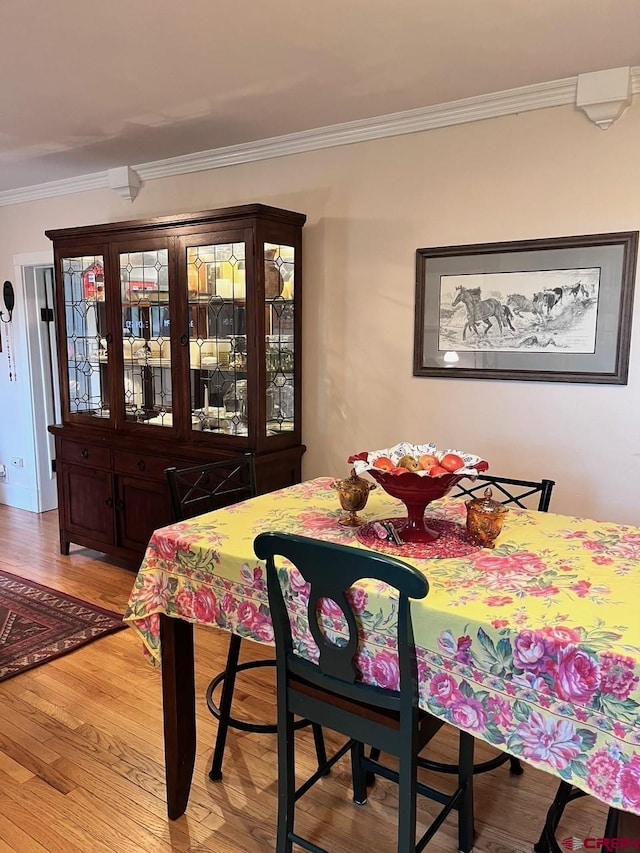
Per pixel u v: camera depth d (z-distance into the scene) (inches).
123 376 146.9
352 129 122.0
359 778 77.1
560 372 107.0
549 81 100.9
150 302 140.1
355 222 125.9
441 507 82.0
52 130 125.5
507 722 49.5
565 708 46.8
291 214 125.5
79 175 165.2
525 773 84.0
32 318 193.6
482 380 115.0
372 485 77.7
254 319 122.3
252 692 101.3
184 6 77.0
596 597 54.0
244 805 77.7
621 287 100.7
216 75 98.3
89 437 150.5
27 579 146.0
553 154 104.6
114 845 71.3
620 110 98.0
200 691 101.4
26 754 86.3
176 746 73.1
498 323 112.0
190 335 133.6
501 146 109.0
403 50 89.9
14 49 89.0
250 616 64.4
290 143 130.3
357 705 57.4
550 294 106.7
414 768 54.6
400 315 122.7
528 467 112.3
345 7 77.5
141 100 109.3
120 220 164.4
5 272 196.4
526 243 107.5
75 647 114.3
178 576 69.8
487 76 99.3
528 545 67.0
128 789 80.0
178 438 137.8
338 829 73.9
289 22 81.4
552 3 76.7
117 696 100.0
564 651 46.3
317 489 91.8
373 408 128.3
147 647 72.7
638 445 102.4
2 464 210.7
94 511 154.1
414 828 55.5
